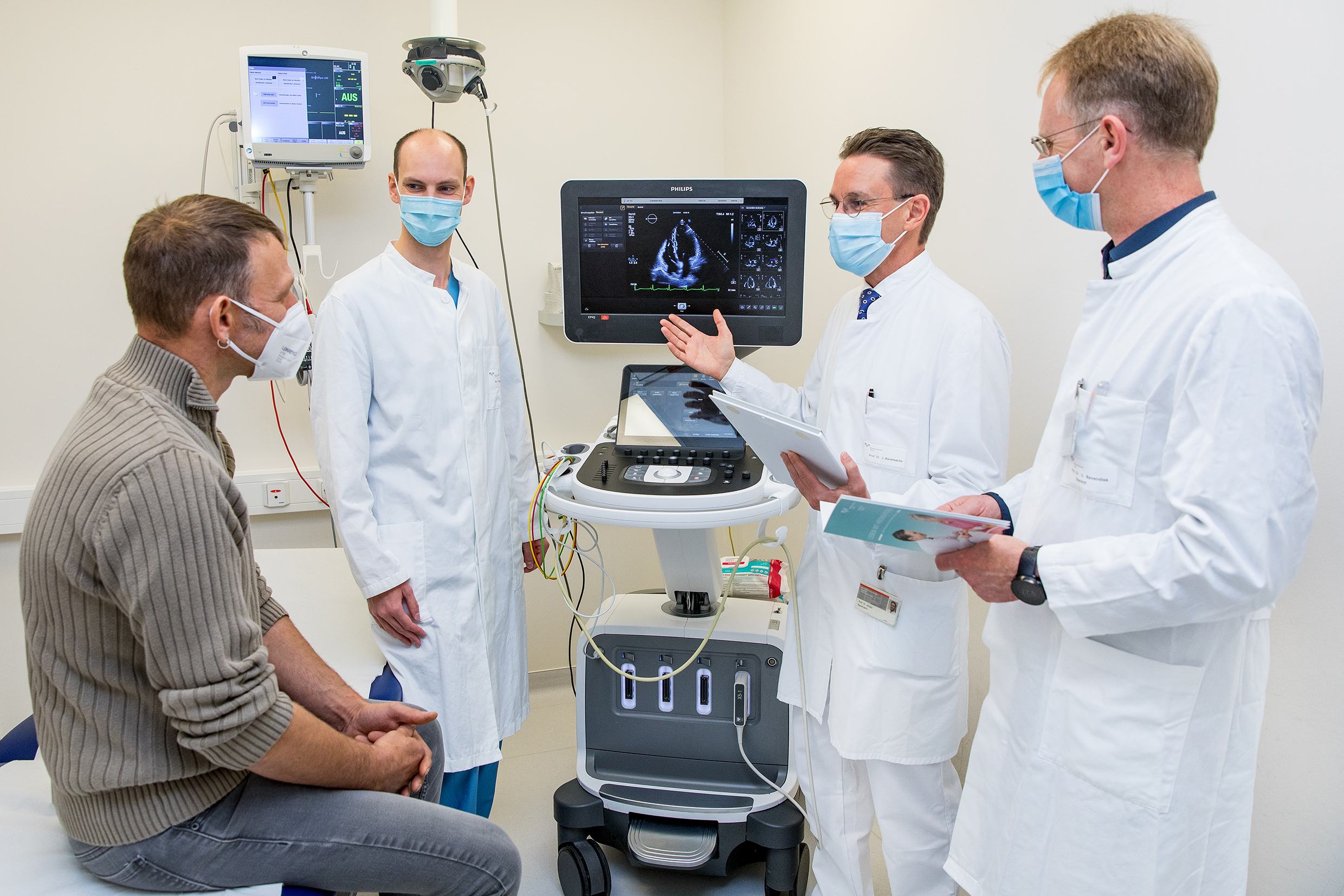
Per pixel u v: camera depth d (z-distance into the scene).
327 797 1.23
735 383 1.78
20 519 2.33
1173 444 0.98
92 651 1.06
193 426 1.17
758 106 2.69
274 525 2.59
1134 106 1.02
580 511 1.55
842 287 2.33
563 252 1.80
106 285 2.37
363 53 2.29
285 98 2.18
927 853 1.61
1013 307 1.77
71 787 1.08
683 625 1.90
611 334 1.83
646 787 1.91
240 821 1.17
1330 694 1.23
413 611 1.74
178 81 2.35
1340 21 1.15
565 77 2.71
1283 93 1.24
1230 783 1.07
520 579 2.00
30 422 2.35
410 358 1.75
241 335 1.22
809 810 1.79
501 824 2.19
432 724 1.59
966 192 1.87
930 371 1.51
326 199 2.53
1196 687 1.01
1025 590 1.08
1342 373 1.18
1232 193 1.33
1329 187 1.18
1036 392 1.72
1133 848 1.04
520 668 2.00
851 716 1.55
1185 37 1.01
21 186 2.27
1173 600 0.95
